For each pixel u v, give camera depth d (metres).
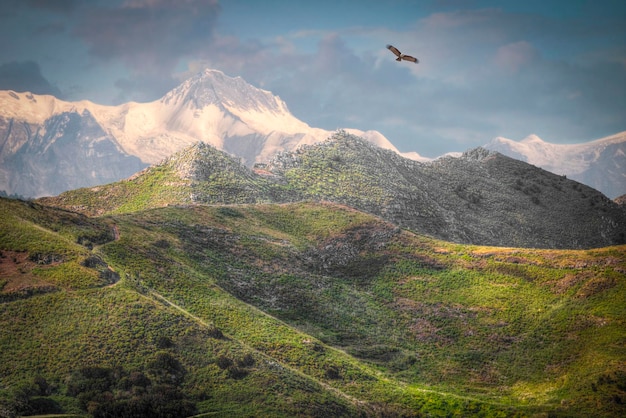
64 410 128.00
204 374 148.12
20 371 135.00
